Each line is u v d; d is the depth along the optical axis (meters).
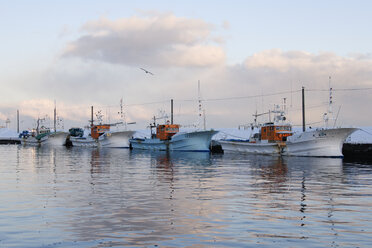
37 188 24.33
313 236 12.98
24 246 11.97
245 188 24.22
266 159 54.28
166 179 29.52
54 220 15.28
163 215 16.16
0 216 16.05
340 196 20.92
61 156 65.31
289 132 62.84
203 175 32.50
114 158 59.19
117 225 14.46
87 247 11.84
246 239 12.63
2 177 31.08
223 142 73.88
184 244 12.10
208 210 17.16
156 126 90.44
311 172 34.84
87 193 22.17
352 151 56.66
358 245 12.02
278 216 15.91
